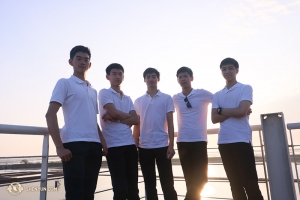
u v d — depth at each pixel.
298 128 1.99
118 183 2.16
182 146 2.58
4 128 1.62
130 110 2.48
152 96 2.65
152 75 2.67
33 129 1.82
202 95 2.66
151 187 2.47
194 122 2.58
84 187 1.84
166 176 2.44
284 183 1.96
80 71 2.00
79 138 1.79
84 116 1.87
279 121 2.03
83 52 2.02
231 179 2.23
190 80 2.74
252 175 2.12
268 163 2.03
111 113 2.28
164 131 2.56
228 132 2.26
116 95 2.43
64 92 1.83
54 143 1.67
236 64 2.45
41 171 1.87
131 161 2.29
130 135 2.34
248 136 2.22
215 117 2.40
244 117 2.27
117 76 2.46
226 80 2.46
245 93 2.28
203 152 2.54
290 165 1.94
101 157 1.96
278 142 2.02
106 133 2.29
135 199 2.27
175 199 2.40
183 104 2.67
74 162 1.73
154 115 2.55
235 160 2.23
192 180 2.51
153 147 2.49
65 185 1.71
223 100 2.41
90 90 2.02
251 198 2.08
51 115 1.71
